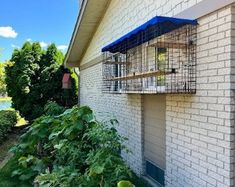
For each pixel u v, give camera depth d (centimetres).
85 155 429
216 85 344
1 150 895
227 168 329
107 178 355
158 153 511
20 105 1416
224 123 333
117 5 721
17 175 526
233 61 325
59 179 363
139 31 433
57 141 475
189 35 387
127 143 643
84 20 912
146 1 536
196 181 386
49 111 891
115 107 741
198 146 381
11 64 1416
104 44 856
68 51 1235
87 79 1166
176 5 427
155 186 505
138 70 565
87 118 469
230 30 323
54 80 1443
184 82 396
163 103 491
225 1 327
